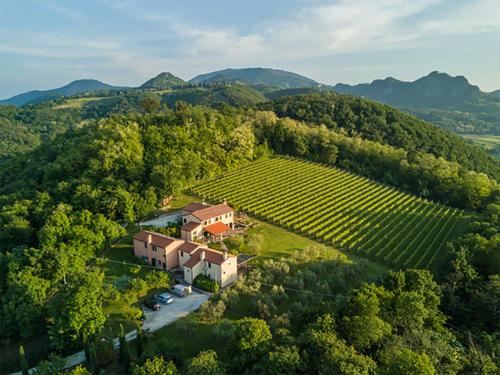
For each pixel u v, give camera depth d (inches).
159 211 4151.1
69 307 2123.5
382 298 2306.8
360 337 1963.6
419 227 4436.5
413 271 2591.0
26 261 2787.9
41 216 3503.9
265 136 7052.2
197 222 3521.2
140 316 2431.1
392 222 4453.7
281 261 3218.5
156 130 5280.5
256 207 4352.9
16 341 2422.5
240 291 2787.9
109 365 2054.6
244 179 5310.0
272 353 1752.0
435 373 1688.0
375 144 6811.0
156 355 1934.1
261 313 2497.5
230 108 7687.0
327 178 5782.5
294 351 1771.7
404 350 1710.1
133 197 3806.6
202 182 5093.5
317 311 2316.7
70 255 2874.0
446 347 1891.0
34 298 2442.2
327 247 3703.3
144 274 3006.9
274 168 5959.6
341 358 1684.3
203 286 2837.1
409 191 5915.4
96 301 2257.6
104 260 3080.7
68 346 2215.8
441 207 5255.9
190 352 2188.7
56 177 4392.2
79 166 4480.8
